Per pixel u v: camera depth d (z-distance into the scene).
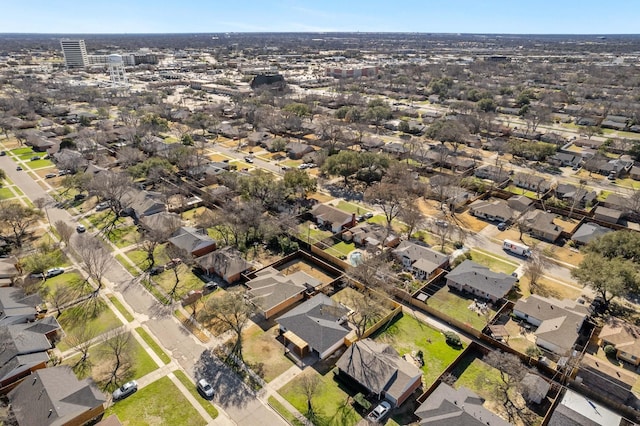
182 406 48.28
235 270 72.56
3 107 191.25
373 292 68.38
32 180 117.69
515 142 140.50
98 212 98.56
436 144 153.62
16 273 71.81
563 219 97.69
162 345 57.75
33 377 49.25
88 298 67.50
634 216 96.94
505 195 108.75
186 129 170.25
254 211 87.12
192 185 112.38
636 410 46.81
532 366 54.09
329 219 91.75
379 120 182.50
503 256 81.75
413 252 78.56
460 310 66.19
